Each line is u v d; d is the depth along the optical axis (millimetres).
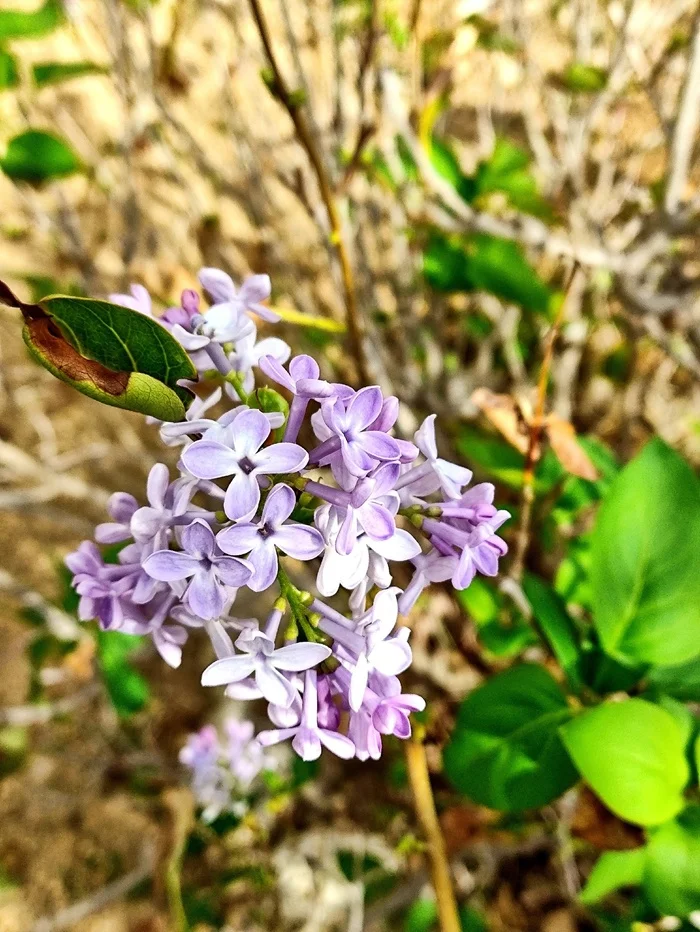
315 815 317
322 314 350
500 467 210
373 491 95
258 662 102
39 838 350
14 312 329
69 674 356
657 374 328
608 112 359
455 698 291
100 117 367
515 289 235
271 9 333
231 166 367
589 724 140
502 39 289
